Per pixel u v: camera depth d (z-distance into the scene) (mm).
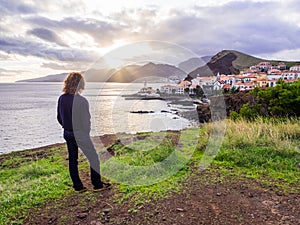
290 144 3881
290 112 6512
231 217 1940
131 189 2572
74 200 2381
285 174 2904
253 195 2350
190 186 2600
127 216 2014
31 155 4934
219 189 2504
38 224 1946
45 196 2490
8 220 2018
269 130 4676
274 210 2051
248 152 3635
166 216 1979
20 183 3105
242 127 5023
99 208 2186
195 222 1874
